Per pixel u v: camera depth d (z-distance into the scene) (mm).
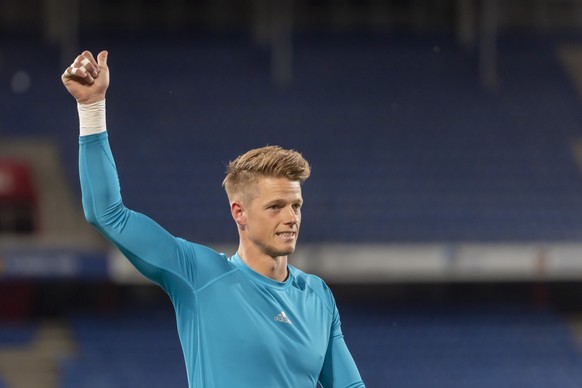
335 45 86625
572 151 76375
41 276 63188
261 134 76750
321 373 15031
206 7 87750
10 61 81875
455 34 87562
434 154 75562
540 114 79625
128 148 74875
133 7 86875
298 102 80250
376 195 72062
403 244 65375
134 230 13703
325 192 72000
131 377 66312
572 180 73938
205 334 13844
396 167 74375
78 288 72125
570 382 67500
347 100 80500
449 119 78875
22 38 84062
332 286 73500
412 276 63344
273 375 13812
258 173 13852
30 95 78875
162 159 74188
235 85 81875
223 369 13719
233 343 13758
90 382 65688
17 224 69938
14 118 76375
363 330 70625
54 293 71875
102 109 13750
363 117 78750
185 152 74875
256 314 13930
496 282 74188
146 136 76125
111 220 13633
